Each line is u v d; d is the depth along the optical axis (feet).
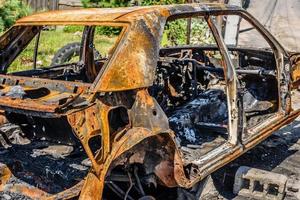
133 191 11.64
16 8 48.70
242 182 14.52
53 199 9.71
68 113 8.98
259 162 17.12
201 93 17.52
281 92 15.69
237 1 33.04
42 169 11.78
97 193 9.50
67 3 60.39
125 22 10.43
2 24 45.88
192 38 38.86
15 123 13.44
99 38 47.96
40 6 59.67
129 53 9.98
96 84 9.44
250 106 17.52
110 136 9.91
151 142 10.72
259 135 14.17
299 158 17.74
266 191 14.14
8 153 12.53
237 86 12.70
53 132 13.09
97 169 9.47
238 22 32.91
